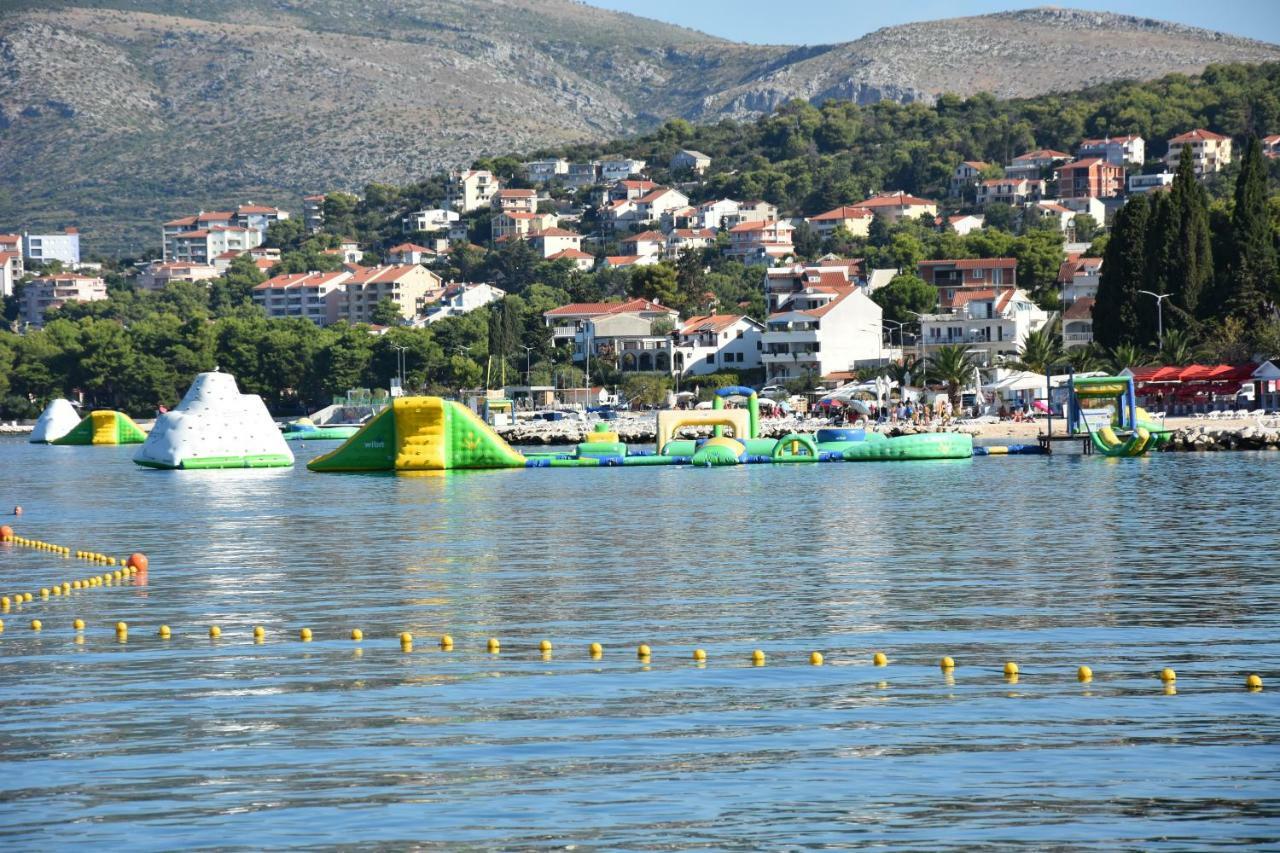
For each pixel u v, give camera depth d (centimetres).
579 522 12712
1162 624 7175
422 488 17125
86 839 4306
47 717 5644
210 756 5088
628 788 4691
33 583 9712
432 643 7019
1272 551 9825
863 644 6825
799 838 4256
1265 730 5222
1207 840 4206
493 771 4878
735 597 8250
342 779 4812
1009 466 19088
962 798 4559
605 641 6988
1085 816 4394
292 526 12900
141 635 7394
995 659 6444
